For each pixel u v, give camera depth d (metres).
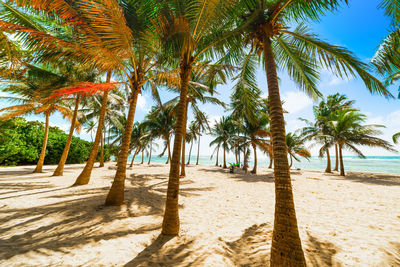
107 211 4.42
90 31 3.45
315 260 2.37
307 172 18.64
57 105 11.48
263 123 14.82
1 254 2.40
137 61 5.77
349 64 3.10
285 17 3.72
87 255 2.48
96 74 9.21
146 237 3.13
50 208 4.51
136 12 4.18
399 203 5.70
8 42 4.44
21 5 3.35
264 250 2.71
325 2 2.76
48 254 2.47
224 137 23.12
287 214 2.11
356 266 2.21
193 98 12.22
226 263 2.41
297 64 4.14
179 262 2.38
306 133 19.00
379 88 2.86
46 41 3.63
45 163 19.33
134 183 9.00
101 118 8.50
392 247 2.64
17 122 14.10
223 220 4.18
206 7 2.98
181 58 3.71
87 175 8.05
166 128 15.62
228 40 3.68
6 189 6.47
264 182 10.62
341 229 3.45
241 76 4.71
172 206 3.32
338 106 19.84
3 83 7.74
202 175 13.73
